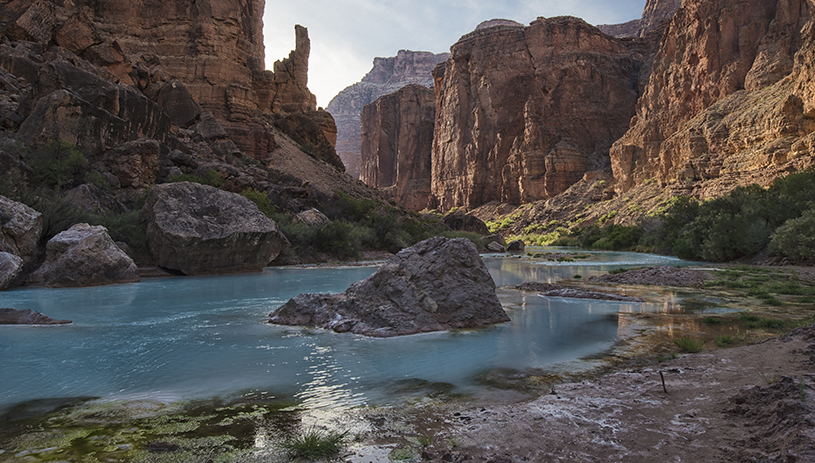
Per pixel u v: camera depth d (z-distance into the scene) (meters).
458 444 3.12
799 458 2.37
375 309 7.71
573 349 6.25
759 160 43.94
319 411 3.92
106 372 5.08
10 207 12.98
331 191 41.00
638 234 47.53
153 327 7.68
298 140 50.47
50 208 14.96
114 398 4.26
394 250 32.53
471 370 5.23
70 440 3.30
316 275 17.41
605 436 3.17
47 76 23.20
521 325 8.02
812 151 36.31
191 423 3.64
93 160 22.17
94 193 18.75
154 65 39.53
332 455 3.01
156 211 16.95
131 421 3.69
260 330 7.49
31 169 17.12
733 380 4.22
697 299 11.18
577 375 5.01
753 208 25.17
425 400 4.22
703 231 27.33
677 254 30.44
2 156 16.33
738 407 3.42
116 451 3.10
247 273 18.31
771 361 4.72
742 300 10.91
